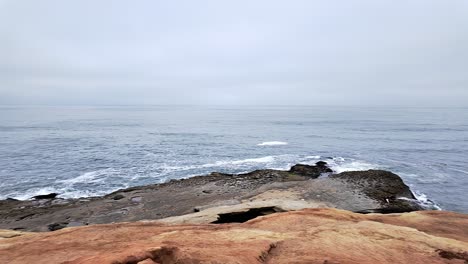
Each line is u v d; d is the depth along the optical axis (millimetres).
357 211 21656
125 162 41344
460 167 39281
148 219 20828
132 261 5910
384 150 51125
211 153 48531
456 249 8719
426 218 13383
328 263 7254
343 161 42000
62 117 136125
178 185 28562
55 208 23312
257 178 30469
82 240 9766
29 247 9203
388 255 8195
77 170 36656
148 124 103312
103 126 93438
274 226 11430
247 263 6895
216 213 17344
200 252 7230
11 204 24422
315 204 20859
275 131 81062
